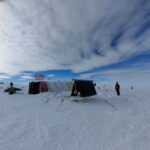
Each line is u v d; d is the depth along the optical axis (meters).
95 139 6.97
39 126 8.56
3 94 24.50
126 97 20.73
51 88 27.61
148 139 6.95
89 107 13.91
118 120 9.93
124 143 6.57
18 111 12.01
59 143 6.55
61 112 11.89
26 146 6.22
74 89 18.98
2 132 7.58
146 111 12.43
